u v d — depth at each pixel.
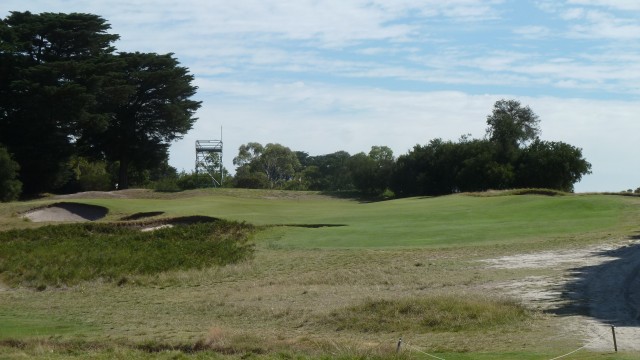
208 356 18.42
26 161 75.12
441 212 53.25
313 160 167.62
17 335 22.19
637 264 29.88
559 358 15.51
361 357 17.31
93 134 83.38
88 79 74.81
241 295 29.50
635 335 18.06
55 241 43.66
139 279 35.09
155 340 20.56
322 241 41.19
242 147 145.25
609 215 47.03
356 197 89.44
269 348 19.00
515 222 46.03
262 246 40.72
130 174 106.00
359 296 27.05
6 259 39.00
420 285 28.80
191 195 77.44
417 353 17.52
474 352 17.27
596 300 23.31
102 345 20.28
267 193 84.00
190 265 37.47
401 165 89.75
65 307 29.02
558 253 34.19
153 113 86.38
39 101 71.75
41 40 79.19
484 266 32.09
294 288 30.22
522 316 21.61
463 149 86.12
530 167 81.06
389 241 40.34
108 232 47.22
